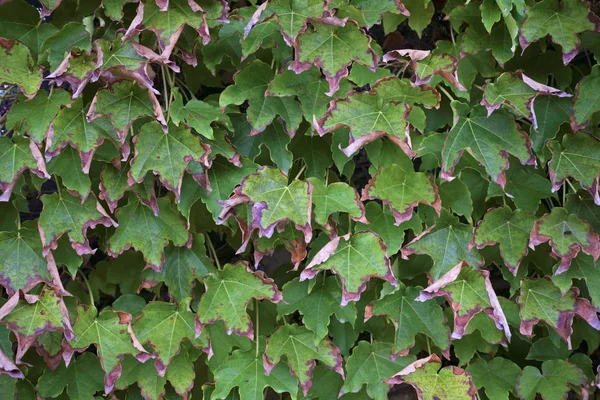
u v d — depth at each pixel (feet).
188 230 7.35
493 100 7.16
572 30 7.20
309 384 7.30
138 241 7.32
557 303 7.36
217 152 7.22
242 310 7.25
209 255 7.65
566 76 7.42
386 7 7.20
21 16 7.18
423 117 7.21
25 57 7.14
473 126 7.22
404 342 7.32
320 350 7.34
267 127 7.35
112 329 7.28
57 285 7.20
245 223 7.25
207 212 7.54
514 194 7.36
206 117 7.17
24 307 7.16
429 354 7.50
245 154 7.36
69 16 7.29
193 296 7.46
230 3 7.57
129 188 7.25
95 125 7.15
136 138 7.13
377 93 7.16
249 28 7.00
